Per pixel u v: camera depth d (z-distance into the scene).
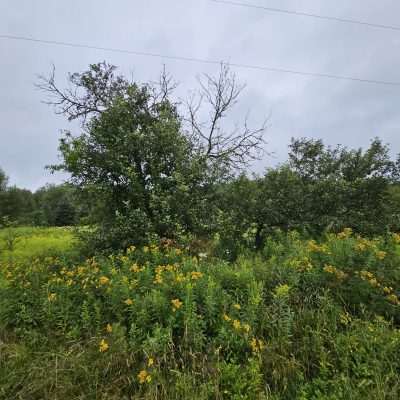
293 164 8.53
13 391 2.76
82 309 3.57
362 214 7.09
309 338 3.04
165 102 7.29
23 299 3.93
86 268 4.38
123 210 6.32
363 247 3.92
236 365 2.68
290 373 2.72
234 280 3.75
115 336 3.07
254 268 4.13
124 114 6.61
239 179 7.10
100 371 2.86
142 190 6.11
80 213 7.29
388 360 2.68
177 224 5.68
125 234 5.75
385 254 3.84
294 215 6.89
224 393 2.54
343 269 3.77
